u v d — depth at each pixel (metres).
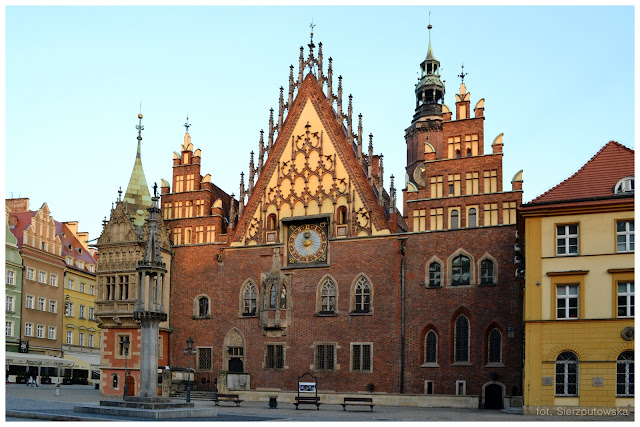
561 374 44.41
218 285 68.00
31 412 37.41
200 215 70.19
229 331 66.56
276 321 64.12
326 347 62.62
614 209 44.88
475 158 60.66
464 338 58.53
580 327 44.25
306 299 64.12
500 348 57.16
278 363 64.12
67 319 97.25
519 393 55.56
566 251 45.66
